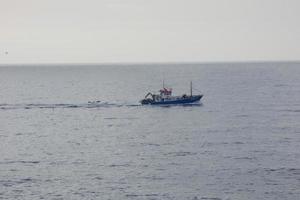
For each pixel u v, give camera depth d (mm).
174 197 195250
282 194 196625
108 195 198125
